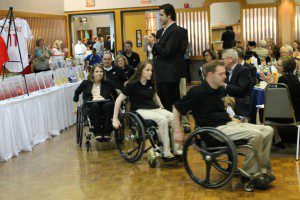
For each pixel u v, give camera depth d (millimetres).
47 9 13383
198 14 13875
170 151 5258
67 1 14758
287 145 6008
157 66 5684
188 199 4098
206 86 4281
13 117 6082
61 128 7688
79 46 14172
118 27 14734
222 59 5363
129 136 5410
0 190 4625
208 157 4195
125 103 6184
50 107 7262
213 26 13992
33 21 12422
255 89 6098
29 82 7043
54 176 5043
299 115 5293
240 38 13758
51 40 13594
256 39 13664
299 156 5410
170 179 4719
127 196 4254
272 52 9516
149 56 8578
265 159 4254
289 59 5320
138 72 5422
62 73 8281
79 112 6398
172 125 5215
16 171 5324
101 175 4996
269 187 4336
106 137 6168
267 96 5223
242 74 5270
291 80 5273
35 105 6730
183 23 14000
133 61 8414
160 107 5559
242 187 4355
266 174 4258
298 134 5234
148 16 14484
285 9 13375
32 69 9836
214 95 4316
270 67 7266
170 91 5754
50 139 7098
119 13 14641
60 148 6434
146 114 5254
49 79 7680
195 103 4324
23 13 11742
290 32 13430
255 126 4297
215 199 4066
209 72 4234
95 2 14711
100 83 6434
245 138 4156
